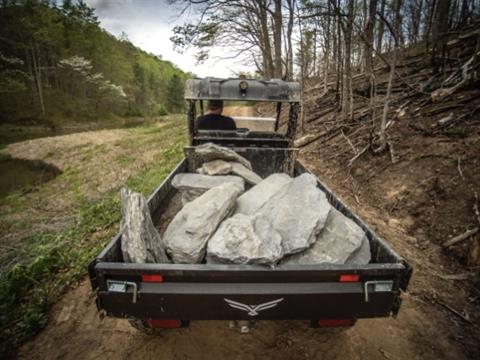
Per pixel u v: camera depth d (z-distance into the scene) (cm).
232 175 311
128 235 185
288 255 195
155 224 277
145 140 1659
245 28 1509
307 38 1075
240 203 249
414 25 1022
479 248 307
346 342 238
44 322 264
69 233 486
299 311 168
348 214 243
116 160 1257
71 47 4853
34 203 888
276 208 231
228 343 235
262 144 411
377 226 407
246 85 366
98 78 4828
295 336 243
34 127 3500
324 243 201
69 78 4756
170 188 325
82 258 368
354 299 166
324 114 977
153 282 162
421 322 259
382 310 171
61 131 3328
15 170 1473
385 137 555
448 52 746
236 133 416
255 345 234
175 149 1073
